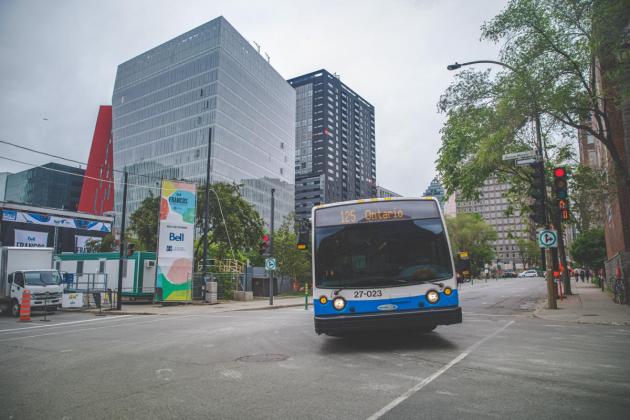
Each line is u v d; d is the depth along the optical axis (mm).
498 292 36000
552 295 17562
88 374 7531
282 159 136625
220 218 40750
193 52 113250
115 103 126562
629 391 5543
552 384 5902
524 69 16188
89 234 54375
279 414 4902
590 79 16688
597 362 7316
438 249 8680
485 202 170000
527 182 28203
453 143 23906
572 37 15711
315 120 176500
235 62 115812
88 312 24125
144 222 41344
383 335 10758
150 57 121375
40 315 23094
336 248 8828
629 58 13555
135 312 22938
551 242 17609
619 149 21828
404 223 8875
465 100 20125
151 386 6484
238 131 114375
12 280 22859
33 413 5336
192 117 109562
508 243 165625
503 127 16984
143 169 115750
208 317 19062
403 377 6445
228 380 6637
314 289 8719
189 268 28406
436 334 10766
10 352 10398
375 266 8625
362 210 9070
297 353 8742
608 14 13133
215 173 104125
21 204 48594
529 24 16219
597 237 48344
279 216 131750
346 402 5273
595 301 21891
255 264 46469
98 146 130625
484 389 5699
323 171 171125
